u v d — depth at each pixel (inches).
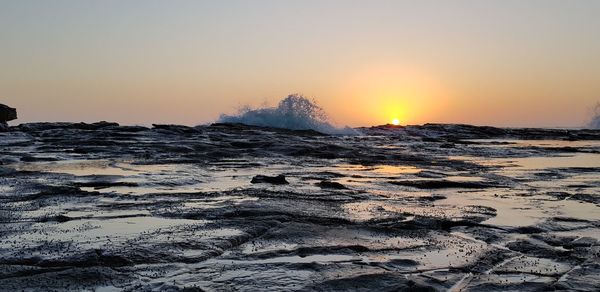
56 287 284.8
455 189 698.2
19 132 1596.9
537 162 1127.0
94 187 661.3
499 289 294.5
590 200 608.1
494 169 971.3
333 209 517.3
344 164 1028.5
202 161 1039.0
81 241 380.5
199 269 319.6
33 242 377.4
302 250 364.8
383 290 288.0
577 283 305.1
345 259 346.9
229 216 470.6
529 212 528.1
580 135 2472.9
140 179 730.8
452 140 2057.1
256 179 714.2
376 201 580.7
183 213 482.0
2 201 544.4
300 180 757.9
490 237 420.8
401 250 372.5
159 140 1428.4
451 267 334.0
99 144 1318.9
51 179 718.5
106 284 290.8
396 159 1131.9
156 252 351.3
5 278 297.0
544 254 370.0
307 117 2511.1
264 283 293.6
